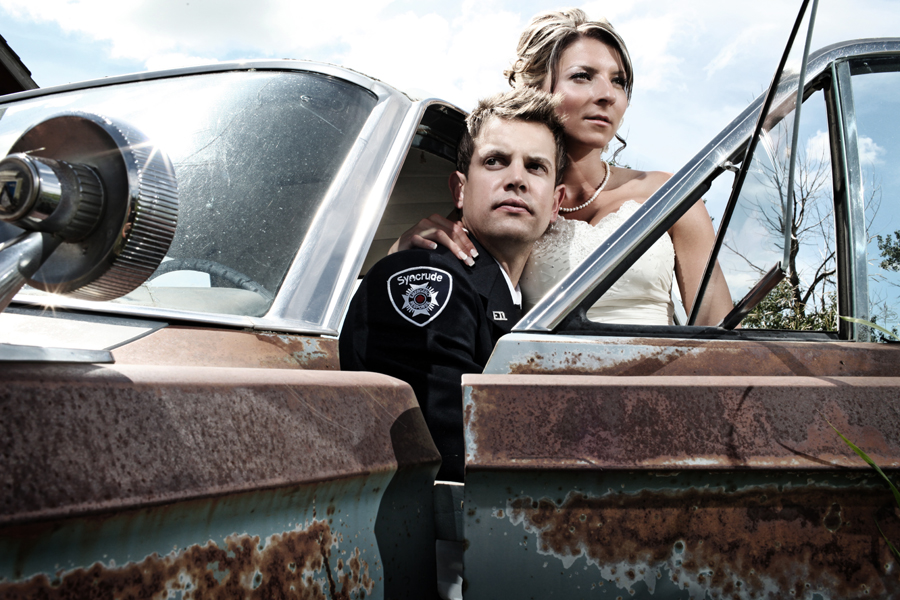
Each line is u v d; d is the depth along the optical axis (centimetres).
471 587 85
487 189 165
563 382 91
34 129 52
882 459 89
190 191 114
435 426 121
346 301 107
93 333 80
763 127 106
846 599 87
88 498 57
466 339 131
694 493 88
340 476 82
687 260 148
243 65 148
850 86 117
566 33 226
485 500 86
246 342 90
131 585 60
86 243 49
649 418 88
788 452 88
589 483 87
